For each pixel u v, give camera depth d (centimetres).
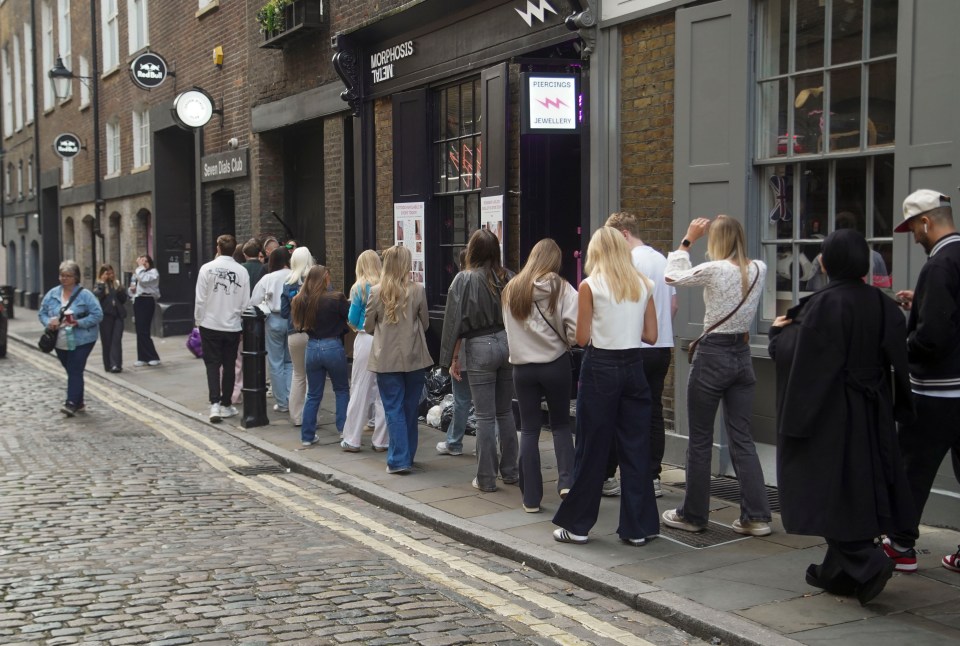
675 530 604
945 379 481
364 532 646
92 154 2664
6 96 3756
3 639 435
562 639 443
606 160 838
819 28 659
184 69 1936
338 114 1349
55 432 1023
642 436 573
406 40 1171
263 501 734
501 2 985
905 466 497
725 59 712
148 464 861
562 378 649
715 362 575
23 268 3600
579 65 916
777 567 527
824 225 664
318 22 1357
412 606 484
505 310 653
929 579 498
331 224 1388
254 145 1606
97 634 440
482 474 725
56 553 575
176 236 2148
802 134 676
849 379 448
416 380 810
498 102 983
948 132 562
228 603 484
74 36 2781
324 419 1063
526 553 565
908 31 581
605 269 566
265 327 1103
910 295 509
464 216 1116
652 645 438
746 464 586
